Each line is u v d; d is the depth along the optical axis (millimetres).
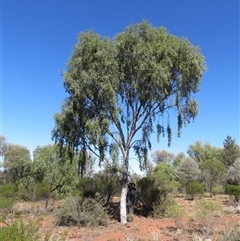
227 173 45406
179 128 15945
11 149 56375
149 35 15539
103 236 12164
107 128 14656
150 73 14570
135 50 14883
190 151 77000
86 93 15000
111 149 15398
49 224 15102
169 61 14836
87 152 17094
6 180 44594
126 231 13320
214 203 14852
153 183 20219
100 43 14969
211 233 12273
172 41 15469
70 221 15031
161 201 18688
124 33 15617
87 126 14664
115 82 14930
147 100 16125
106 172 21984
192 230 13156
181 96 16406
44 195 22094
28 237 5148
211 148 74750
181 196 36500
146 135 16719
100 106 15227
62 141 16281
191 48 15758
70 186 22234
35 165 23703
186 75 15500
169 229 13742
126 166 16422
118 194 22594
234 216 18219
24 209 19609
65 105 15648
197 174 48094
